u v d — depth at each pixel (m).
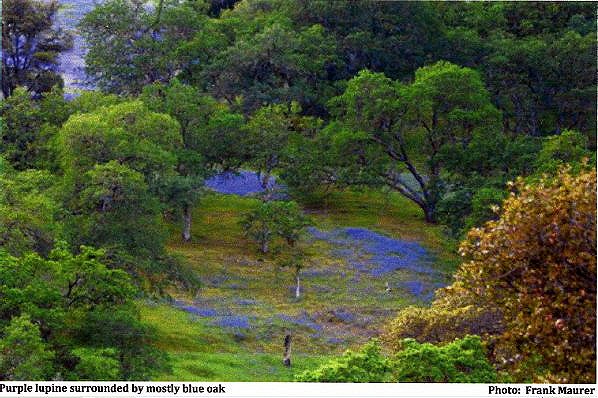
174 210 79.12
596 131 107.88
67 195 61.19
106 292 44.78
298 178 89.88
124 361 41.91
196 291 63.59
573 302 27.36
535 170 79.31
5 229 49.06
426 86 90.75
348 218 90.88
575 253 27.89
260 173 97.88
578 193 28.22
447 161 88.81
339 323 64.94
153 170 70.19
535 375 30.17
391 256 79.88
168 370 43.62
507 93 108.69
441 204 80.31
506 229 29.06
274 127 88.75
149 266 59.38
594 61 107.75
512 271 29.11
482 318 41.50
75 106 83.62
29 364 35.34
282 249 80.56
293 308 67.06
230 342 58.59
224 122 86.50
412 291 72.25
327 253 80.25
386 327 49.00
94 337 42.28
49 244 51.62
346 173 89.50
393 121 92.56
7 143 79.00
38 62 107.69
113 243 58.22
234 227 86.19
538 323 28.09
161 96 95.44
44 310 39.81
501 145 88.19
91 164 62.91
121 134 64.81
